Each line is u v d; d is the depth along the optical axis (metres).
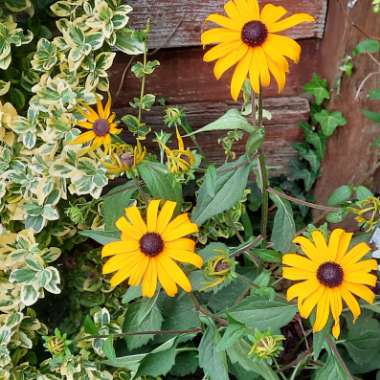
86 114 0.83
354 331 0.88
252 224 1.11
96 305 0.97
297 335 1.01
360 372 0.92
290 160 1.11
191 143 1.10
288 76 1.06
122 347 0.93
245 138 1.10
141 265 0.69
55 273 0.89
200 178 1.06
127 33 0.91
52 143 0.89
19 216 0.90
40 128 0.89
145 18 1.00
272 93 1.07
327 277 0.67
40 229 0.89
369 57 0.96
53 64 0.89
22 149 0.91
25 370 0.91
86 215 0.92
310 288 0.67
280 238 0.82
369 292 0.68
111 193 0.84
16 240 0.90
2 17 0.90
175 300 0.88
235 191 0.77
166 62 1.04
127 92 1.05
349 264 0.68
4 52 0.87
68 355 0.74
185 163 0.72
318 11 1.00
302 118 1.07
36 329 0.92
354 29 0.96
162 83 1.05
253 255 0.86
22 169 0.89
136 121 0.96
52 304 0.99
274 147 1.10
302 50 1.04
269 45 0.68
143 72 0.94
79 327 0.97
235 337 0.69
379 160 1.02
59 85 0.88
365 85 0.98
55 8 0.90
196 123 1.08
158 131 1.08
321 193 1.10
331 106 1.04
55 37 0.95
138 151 0.76
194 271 0.79
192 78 1.05
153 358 0.79
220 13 1.00
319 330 0.68
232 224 0.96
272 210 1.11
